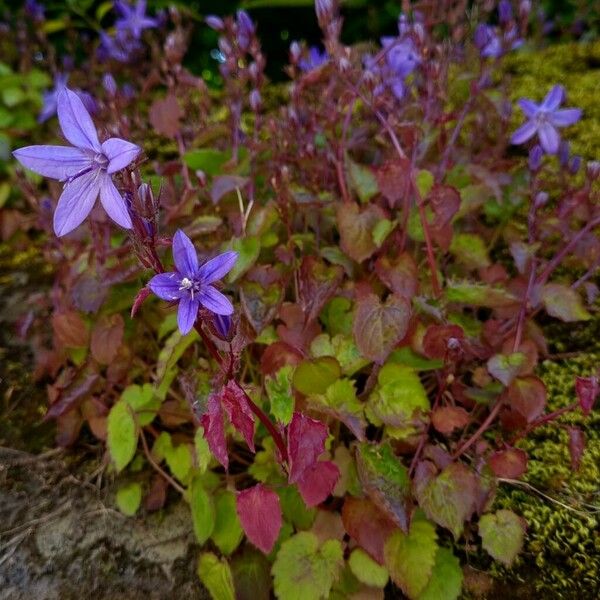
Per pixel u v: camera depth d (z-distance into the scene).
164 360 0.26
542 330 0.34
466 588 0.25
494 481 0.25
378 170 0.30
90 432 0.33
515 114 0.47
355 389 0.25
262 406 0.28
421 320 0.29
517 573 0.25
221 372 0.21
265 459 0.27
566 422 0.30
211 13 0.61
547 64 0.52
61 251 0.37
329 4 0.29
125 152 0.18
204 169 0.35
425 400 0.25
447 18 0.39
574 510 0.27
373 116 0.39
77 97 0.19
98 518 0.29
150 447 0.31
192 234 0.29
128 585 0.26
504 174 0.34
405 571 0.24
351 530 0.24
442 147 0.36
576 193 0.32
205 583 0.25
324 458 0.26
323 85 0.37
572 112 0.32
